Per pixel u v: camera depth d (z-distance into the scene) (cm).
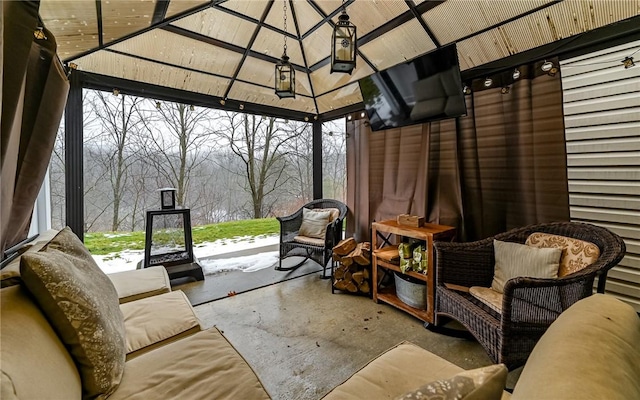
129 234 476
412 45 249
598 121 188
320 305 264
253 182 581
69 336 93
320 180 446
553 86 206
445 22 218
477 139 251
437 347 197
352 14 241
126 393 98
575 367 51
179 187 523
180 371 109
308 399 153
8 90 102
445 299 198
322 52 299
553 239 182
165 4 199
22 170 148
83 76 262
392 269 259
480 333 165
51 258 99
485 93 244
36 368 72
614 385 47
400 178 318
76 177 260
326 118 422
